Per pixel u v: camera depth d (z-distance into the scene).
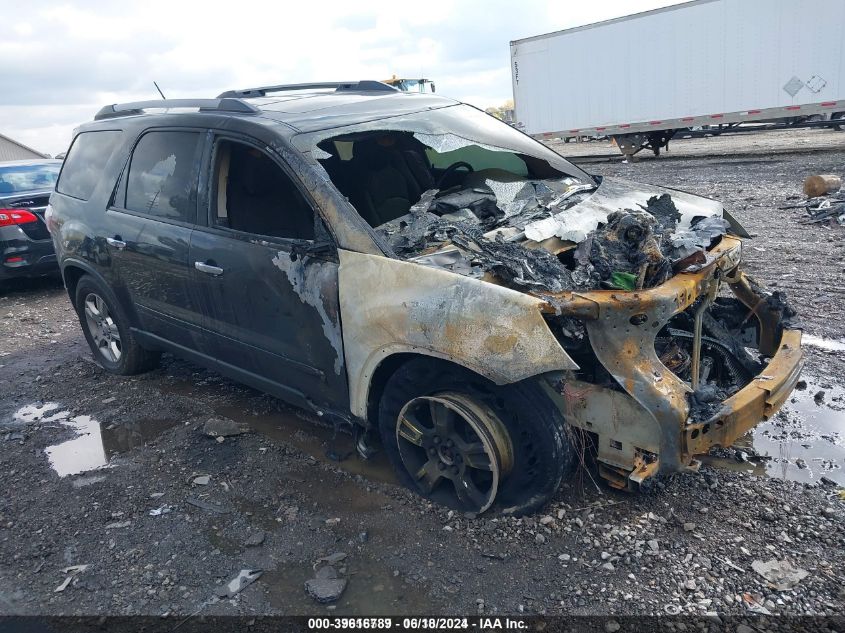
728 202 9.85
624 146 18.03
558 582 2.61
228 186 3.73
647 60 16.48
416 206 3.65
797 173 11.99
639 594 2.52
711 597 2.48
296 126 3.52
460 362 2.70
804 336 4.74
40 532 3.19
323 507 3.21
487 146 4.03
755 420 2.80
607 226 3.16
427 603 2.56
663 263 2.85
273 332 3.47
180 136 3.97
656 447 2.62
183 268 3.84
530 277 2.76
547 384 2.78
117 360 5.04
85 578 2.84
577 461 3.16
